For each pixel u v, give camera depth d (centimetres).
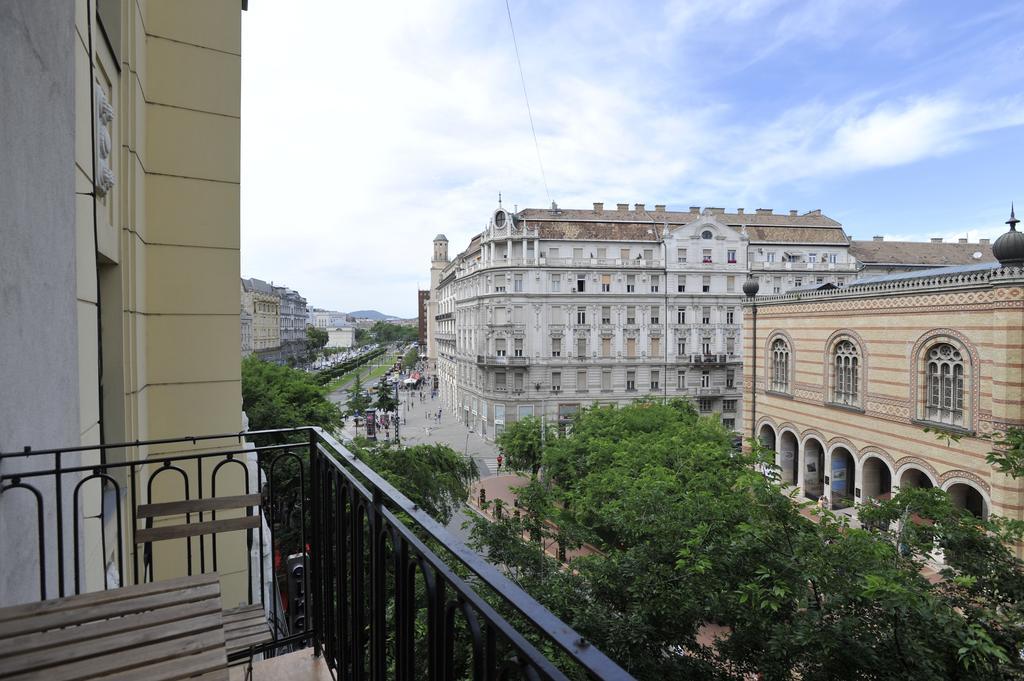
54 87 354
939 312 1992
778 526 856
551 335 4400
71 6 383
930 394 2069
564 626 141
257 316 10069
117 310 583
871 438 2309
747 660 812
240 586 753
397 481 1752
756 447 1159
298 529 1678
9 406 295
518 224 4541
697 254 4522
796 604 791
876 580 616
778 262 4741
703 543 912
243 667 383
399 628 229
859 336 2367
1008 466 772
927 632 655
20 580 310
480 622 176
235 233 752
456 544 192
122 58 590
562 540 1256
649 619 868
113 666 223
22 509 313
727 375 4600
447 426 5559
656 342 4500
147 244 688
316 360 14638
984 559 773
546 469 2561
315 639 396
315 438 412
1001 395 1758
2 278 285
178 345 710
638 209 5059
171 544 712
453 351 6366
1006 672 646
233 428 746
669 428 2530
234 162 752
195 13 725
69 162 381
